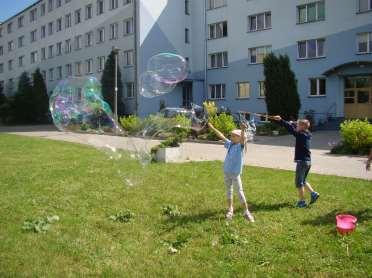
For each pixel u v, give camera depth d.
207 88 35.75
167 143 12.75
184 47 36.53
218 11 34.72
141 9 34.28
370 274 4.25
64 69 45.56
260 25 32.12
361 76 27.06
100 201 7.35
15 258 4.76
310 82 29.41
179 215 6.41
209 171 10.40
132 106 35.50
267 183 8.74
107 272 4.39
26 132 30.42
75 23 43.28
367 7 26.53
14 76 57.09
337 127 26.84
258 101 32.28
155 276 4.29
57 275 4.34
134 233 5.62
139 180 9.21
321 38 28.58
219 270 4.39
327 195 7.55
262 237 5.34
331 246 4.97
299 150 6.81
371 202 6.99
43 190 8.30
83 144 18.81
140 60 34.25
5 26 58.78
